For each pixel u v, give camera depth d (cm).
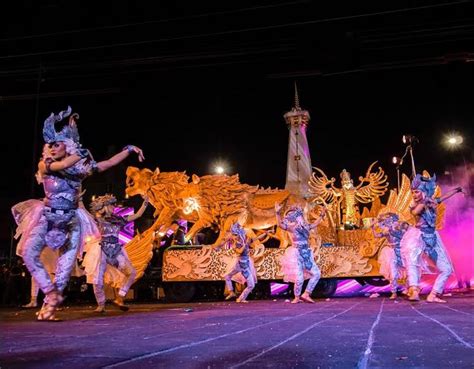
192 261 1205
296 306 714
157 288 1431
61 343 276
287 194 1243
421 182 766
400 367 182
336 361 197
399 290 1231
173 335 311
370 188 1305
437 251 745
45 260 583
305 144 1438
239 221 1209
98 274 672
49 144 539
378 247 1148
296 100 1493
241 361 200
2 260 1662
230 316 496
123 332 341
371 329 325
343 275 1161
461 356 206
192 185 1223
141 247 1145
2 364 200
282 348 238
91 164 547
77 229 552
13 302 1329
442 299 786
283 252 1189
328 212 1257
